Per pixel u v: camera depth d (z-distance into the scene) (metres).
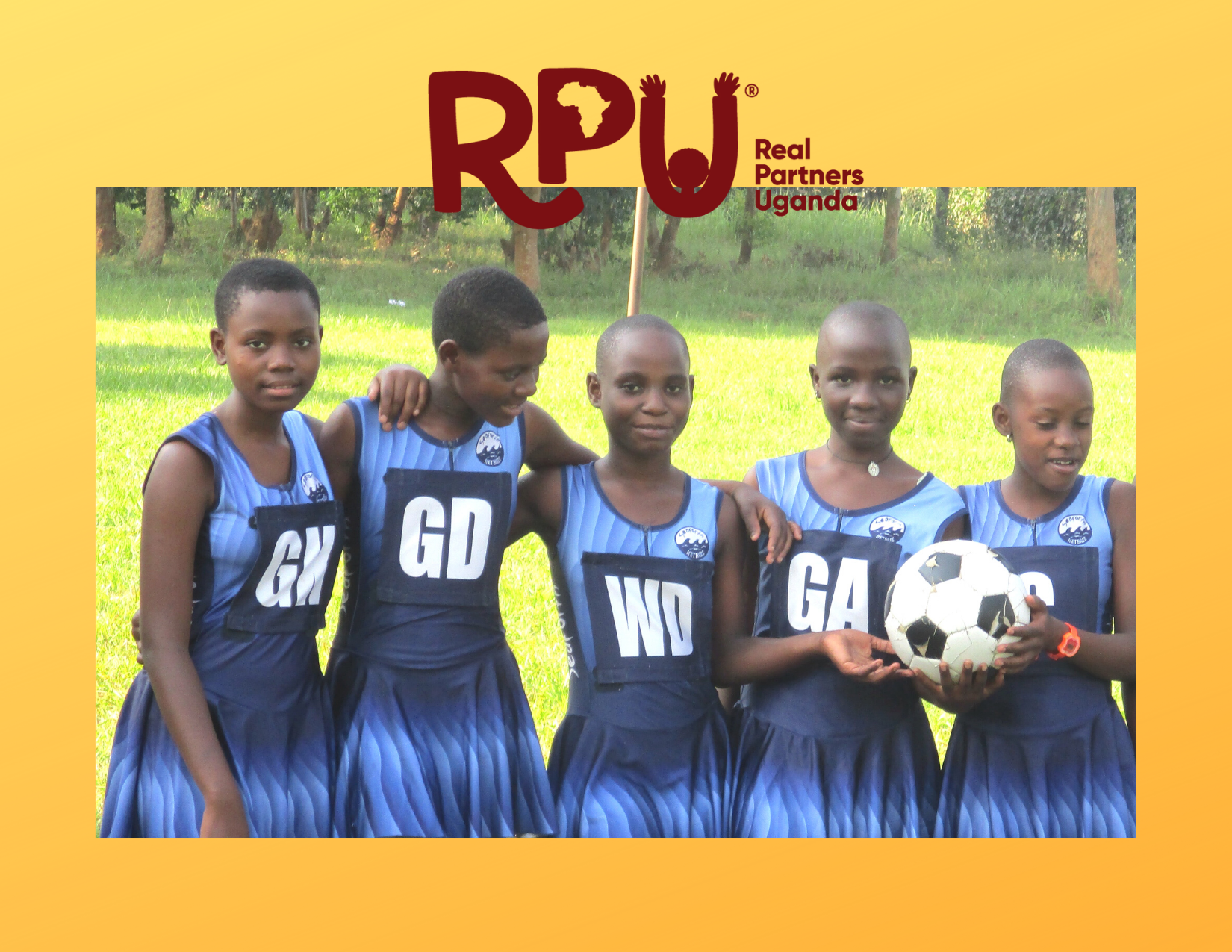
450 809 3.91
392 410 3.96
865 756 4.00
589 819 3.94
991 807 4.04
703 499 4.11
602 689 4.01
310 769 3.76
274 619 3.68
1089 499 4.16
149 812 3.65
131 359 13.73
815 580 4.04
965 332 19.56
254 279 3.54
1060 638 3.79
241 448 3.64
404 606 3.91
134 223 25.95
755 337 18.03
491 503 3.99
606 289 22.42
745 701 4.21
